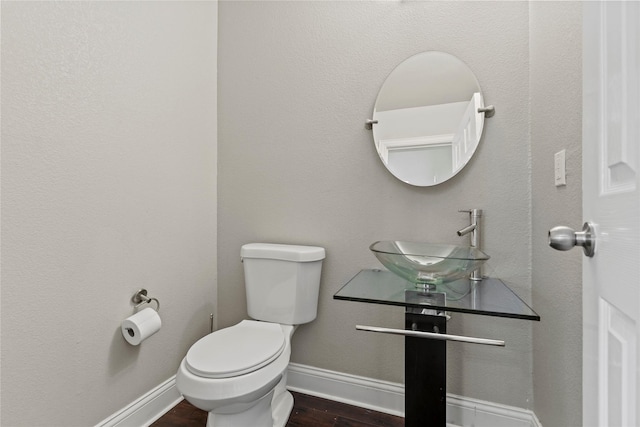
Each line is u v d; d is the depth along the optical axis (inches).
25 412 38.4
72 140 43.1
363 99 60.3
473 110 52.8
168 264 59.2
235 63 70.7
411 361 42.4
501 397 51.9
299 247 61.2
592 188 21.2
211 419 46.1
